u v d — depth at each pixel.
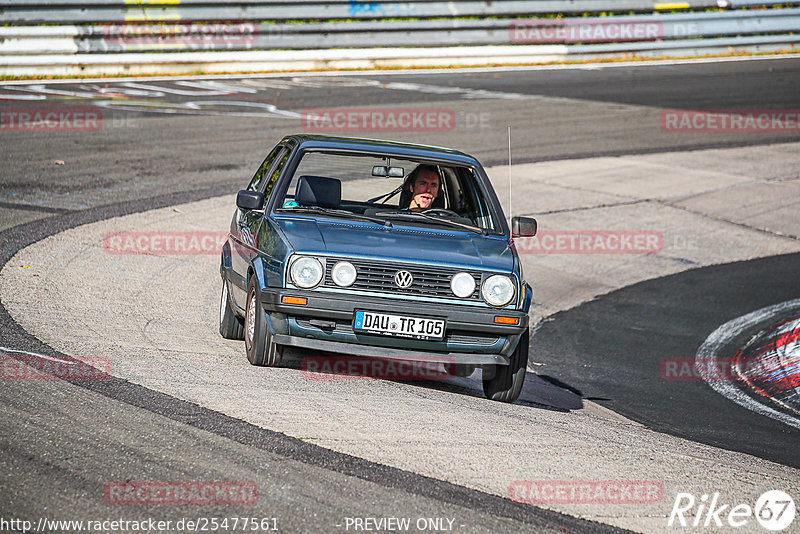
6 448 17.06
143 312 30.70
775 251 54.62
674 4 116.88
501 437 21.08
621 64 113.69
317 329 23.53
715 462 21.95
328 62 98.19
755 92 98.06
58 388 20.77
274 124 69.62
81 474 16.30
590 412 28.03
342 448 18.75
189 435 18.56
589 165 67.94
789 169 71.38
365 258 23.70
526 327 24.44
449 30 104.50
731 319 42.78
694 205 61.44
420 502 16.47
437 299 23.92
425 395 24.72
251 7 92.75
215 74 91.88
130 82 84.19
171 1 88.12
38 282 32.25
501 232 26.89
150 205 47.41
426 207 27.38
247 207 26.12
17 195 45.75
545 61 110.50
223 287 29.58
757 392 33.12
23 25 80.62
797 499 19.30
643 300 45.47
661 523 16.88
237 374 23.72
